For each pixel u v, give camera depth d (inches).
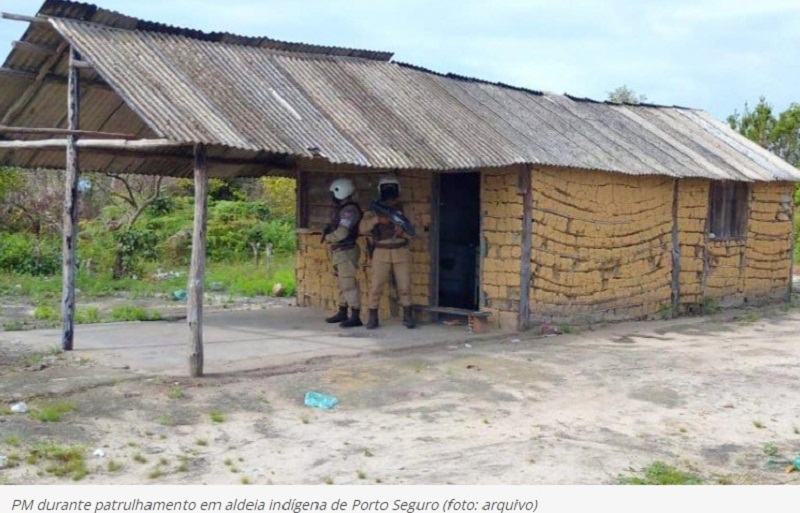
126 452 247.6
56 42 374.6
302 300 557.6
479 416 294.5
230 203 984.9
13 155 454.0
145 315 495.5
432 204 483.5
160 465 237.3
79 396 302.0
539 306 459.8
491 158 427.5
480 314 454.3
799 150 1149.1
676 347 428.1
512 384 339.3
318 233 530.9
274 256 884.0
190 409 292.2
